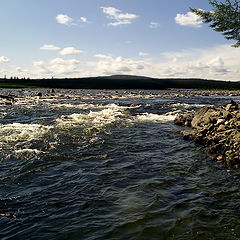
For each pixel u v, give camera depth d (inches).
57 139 496.7
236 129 444.8
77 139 502.6
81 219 216.7
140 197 257.8
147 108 1108.5
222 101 1529.3
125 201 248.8
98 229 201.5
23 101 1411.2
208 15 651.5
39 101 1440.7
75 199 253.1
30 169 335.3
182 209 232.7
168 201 248.7
